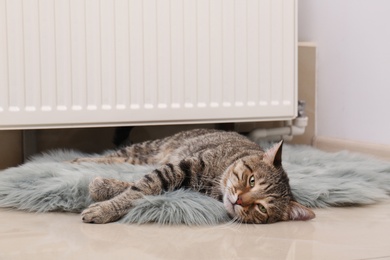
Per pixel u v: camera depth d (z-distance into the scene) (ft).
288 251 3.75
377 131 7.05
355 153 6.96
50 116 6.24
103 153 7.09
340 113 7.68
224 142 5.69
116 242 3.92
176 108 6.65
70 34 6.23
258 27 6.89
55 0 6.14
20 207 4.93
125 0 6.34
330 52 7.81
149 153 6.40
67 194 4.89
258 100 6.98
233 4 6.74
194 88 6.69
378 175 5.91
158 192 4.73
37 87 6.18
